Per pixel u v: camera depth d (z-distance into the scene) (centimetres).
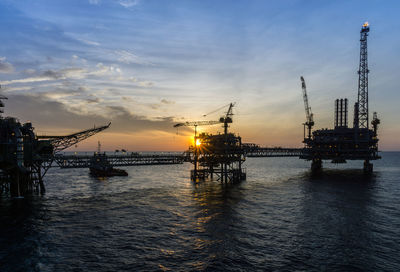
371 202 5494
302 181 9119
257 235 3453
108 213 4584
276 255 2838
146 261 2698
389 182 8775
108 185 8069
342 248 3019
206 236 3422
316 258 2761
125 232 3584
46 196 6088
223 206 5131
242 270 2508
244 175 9525
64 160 6506
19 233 3522
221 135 8894
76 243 3183
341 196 6203
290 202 5509
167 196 6209
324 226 3825
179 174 11944
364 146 11406
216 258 2762
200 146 9162
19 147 5544
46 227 3784
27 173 5950
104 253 2895
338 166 16800
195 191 6950
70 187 7575
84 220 4147
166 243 3184
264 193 6631
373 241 3222
